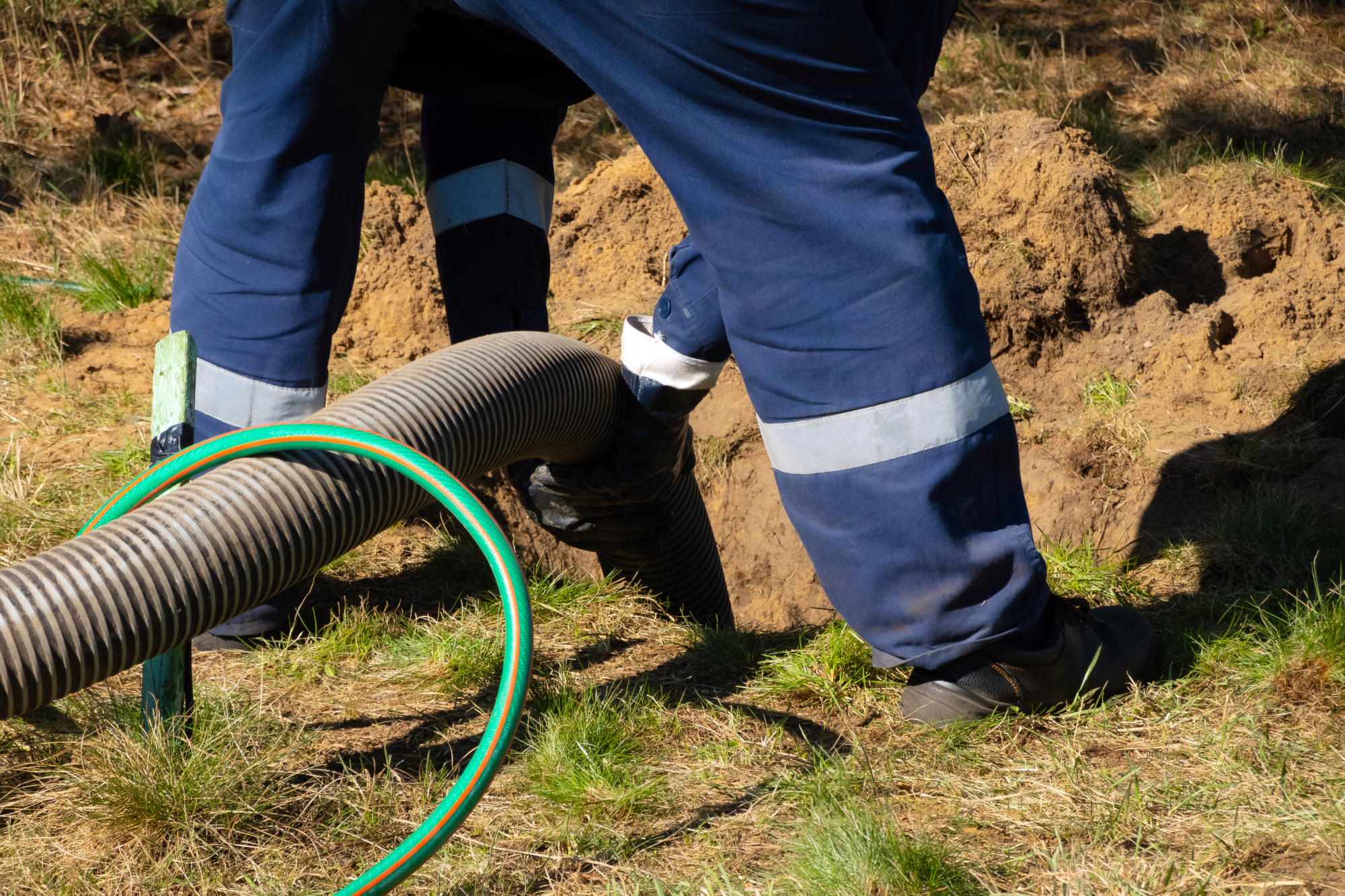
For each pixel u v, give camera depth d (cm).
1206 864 187
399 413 225
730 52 202
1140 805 204
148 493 207
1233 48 838
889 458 219
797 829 203
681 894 185
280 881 189
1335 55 816
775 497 441
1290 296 431
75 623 183
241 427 266
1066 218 439
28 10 802
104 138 699
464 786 170
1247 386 398
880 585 230
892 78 215
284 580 203
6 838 196
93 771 210
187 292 268
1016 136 472
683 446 322
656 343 281
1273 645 254
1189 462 365
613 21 206
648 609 327
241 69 249
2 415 394
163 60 809
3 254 549
